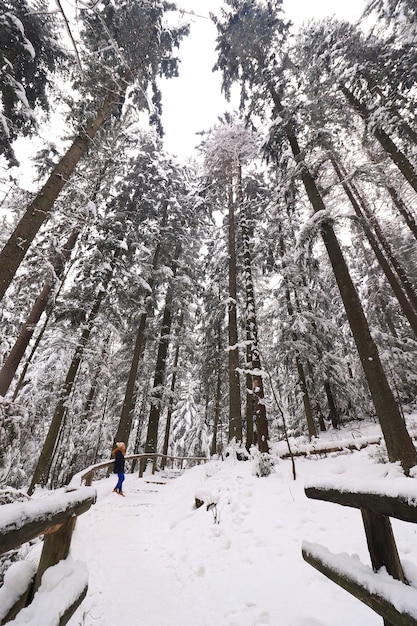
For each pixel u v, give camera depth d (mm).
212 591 3537
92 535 5520
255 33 11977
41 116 9453
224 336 20016
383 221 16891
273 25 11883
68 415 14734
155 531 5914
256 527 4777
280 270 13844
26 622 1324
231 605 3213
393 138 11422
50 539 1816
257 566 3844
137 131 15734
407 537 3635
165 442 18141
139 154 17359
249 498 5812
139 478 11430
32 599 1611
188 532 5426
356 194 13945
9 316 11688
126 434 13719
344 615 2715
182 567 4277
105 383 17656
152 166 17781
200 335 22562
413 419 11492
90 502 2273
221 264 16750
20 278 10961
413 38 9070
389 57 9898
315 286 16047
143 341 17281
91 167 11680
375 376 6332
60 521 1715
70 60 9273
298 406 16703
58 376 13969
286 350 14172
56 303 12273
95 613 3061
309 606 2947
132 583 3764
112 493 8867
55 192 7598
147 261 17688
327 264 19484
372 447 7871
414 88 9781
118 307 14977
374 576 1515
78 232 12016
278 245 14336
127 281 14531
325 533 4164
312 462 7746
